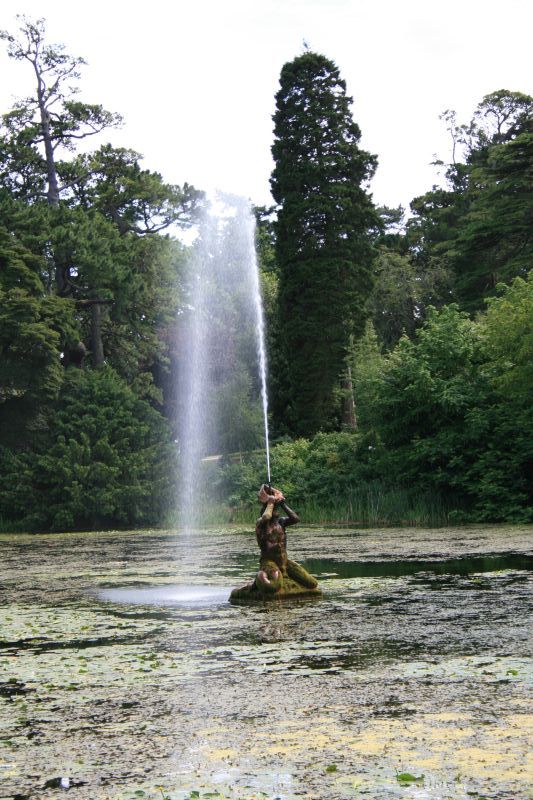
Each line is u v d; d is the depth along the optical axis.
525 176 49.22
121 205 50.34
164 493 35.81
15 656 9.02
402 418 30.08
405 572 15.01
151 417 38.34
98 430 36.53
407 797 4.74
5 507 35.62
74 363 44.16
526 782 4.90
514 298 27.88
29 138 49.09
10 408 38.53
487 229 49.53
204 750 5.69
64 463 34.84
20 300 35.94
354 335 46.88
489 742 5.61
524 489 28.05
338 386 49.25
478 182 66.75
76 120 50.47
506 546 19.28
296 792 4.88
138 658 8.70
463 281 54.44
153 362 51.66
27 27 49.03
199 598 13.02
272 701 6.84
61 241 41.09
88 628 10.62
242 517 35.09
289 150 48.06
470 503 29.53
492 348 28.52
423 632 9.45
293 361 47.16
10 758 5.71
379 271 56.72
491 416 28.69
